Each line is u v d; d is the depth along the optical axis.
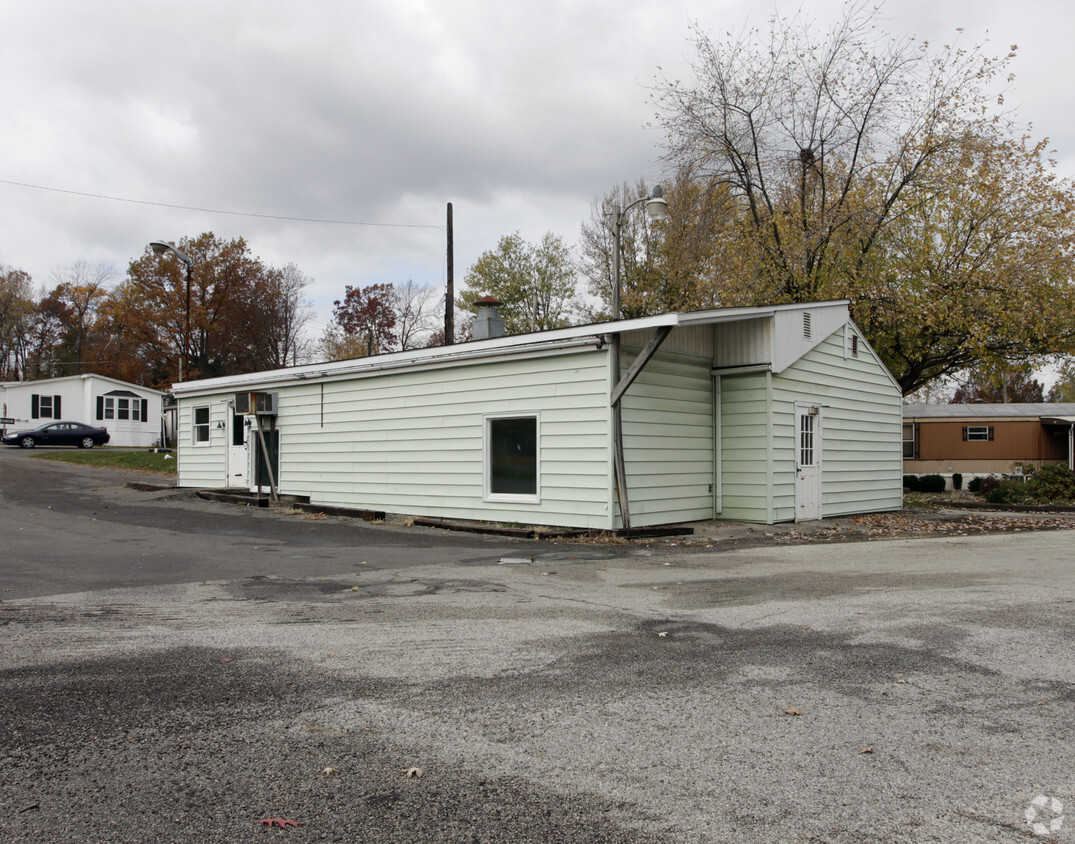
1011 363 23.97
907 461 32.44
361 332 53.25
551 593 7.52
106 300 58.47
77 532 12.31
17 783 3.36
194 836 2.91
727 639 5.66
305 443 17.34
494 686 4.62
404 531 13.04
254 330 52.06
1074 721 4.03
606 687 4.59
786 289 24.28
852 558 10.01
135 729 3.97
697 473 13.93
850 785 3.31
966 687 4.55
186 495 18.62
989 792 3.24
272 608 6.83
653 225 34.16
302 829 2.96
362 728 3.97
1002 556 10.20
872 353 17.41
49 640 5.71
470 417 14.08
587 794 3.25
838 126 24.34
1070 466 29.66
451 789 3.30
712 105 24.88
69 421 40.09
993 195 22.25
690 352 13.81
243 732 3.92
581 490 12.45
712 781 3.36
